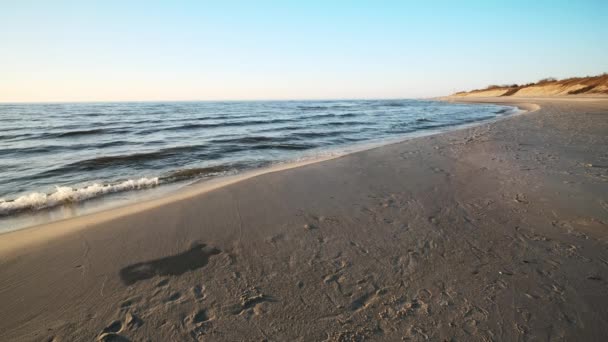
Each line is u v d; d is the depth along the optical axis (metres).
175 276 2.46
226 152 9.50
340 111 35.72
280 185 4.95
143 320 1.98
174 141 11.51
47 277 2.45
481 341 1.79
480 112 28.00
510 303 2.10
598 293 2.17
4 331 1.90
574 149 7.29
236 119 23.14
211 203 4.10
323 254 2.79
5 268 2.56
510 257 2.68
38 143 11.03
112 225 3.39
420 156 7.26
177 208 3.91
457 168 5.96
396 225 3.40
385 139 12.30
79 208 4.58
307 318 2.00
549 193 4.27
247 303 2.14
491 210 3.77
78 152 9.25
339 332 1.88
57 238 3.10
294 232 3.24
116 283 2.37
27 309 2.09
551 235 3.07
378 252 2.82
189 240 3.06
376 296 2.20
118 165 7.62
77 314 2.04
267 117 25.56
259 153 9.41
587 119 13.48
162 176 6.49
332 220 3.56
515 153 7.08
